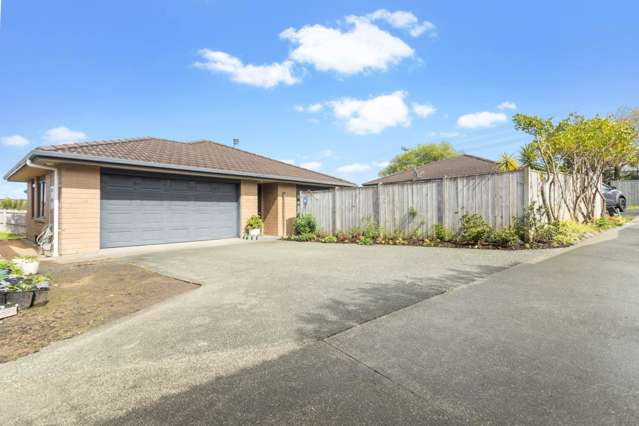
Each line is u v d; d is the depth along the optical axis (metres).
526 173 7.56
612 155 10.43
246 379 2.28
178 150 12.81
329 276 5.36
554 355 2.44
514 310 3.41
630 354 2.41
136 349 2.83
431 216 9.23
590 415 1.76
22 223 15.12
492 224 8.09
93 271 6.36
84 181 9.18
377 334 2.94
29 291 4.03
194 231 11.73
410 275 5.20
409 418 1.80
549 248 6.96
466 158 20.42
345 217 11.37
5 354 2.81
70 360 2.67
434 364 2.38
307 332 3.05
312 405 1.95
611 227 10.34
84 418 1.91
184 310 3.84
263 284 4.95
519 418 1.76
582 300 3.62
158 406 2.00
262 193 14.55
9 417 1.94
